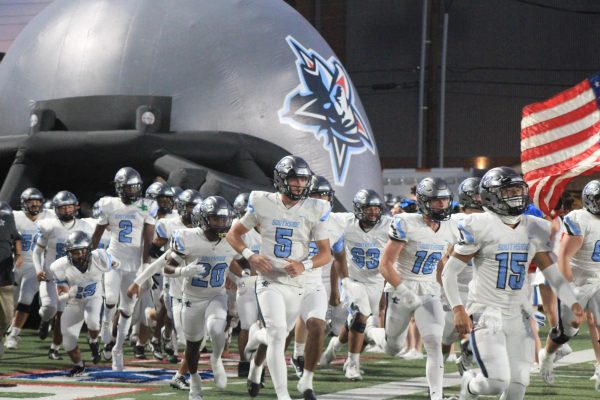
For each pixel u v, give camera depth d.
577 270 11.45
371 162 24.45
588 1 49.16
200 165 21.75
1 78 24.73
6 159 22.97
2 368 14.02
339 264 12.02
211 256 10.40
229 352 16.17
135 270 15.48
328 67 24.45
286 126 22.86
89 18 23.88
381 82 51.44
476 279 8.23
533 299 14.30
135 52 23.09
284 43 23.78
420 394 11.34
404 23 51.00
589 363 14.72
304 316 9.88
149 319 14.94
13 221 13.94
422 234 10.27
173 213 15.58
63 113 22.95
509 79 50.12
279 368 9.52
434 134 42.41
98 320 13.73
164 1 23.86
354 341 12.58
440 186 10.11
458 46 50.59
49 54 23.83
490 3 50.16
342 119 23.91
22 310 16.75
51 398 10.92
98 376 13.05
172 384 11.69
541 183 15.29
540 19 49.72
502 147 50.16
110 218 15.45
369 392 11.48
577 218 11.20
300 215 9.68
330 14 52.19
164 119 22.44
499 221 8.12
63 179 23.12
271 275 9.70
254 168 22.16
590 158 15.55
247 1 24.31
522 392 8.11
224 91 22.88
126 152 21.84
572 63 49.38
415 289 10.31
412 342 15.23
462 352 11.24
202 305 10.48
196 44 23.19
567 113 15.81
